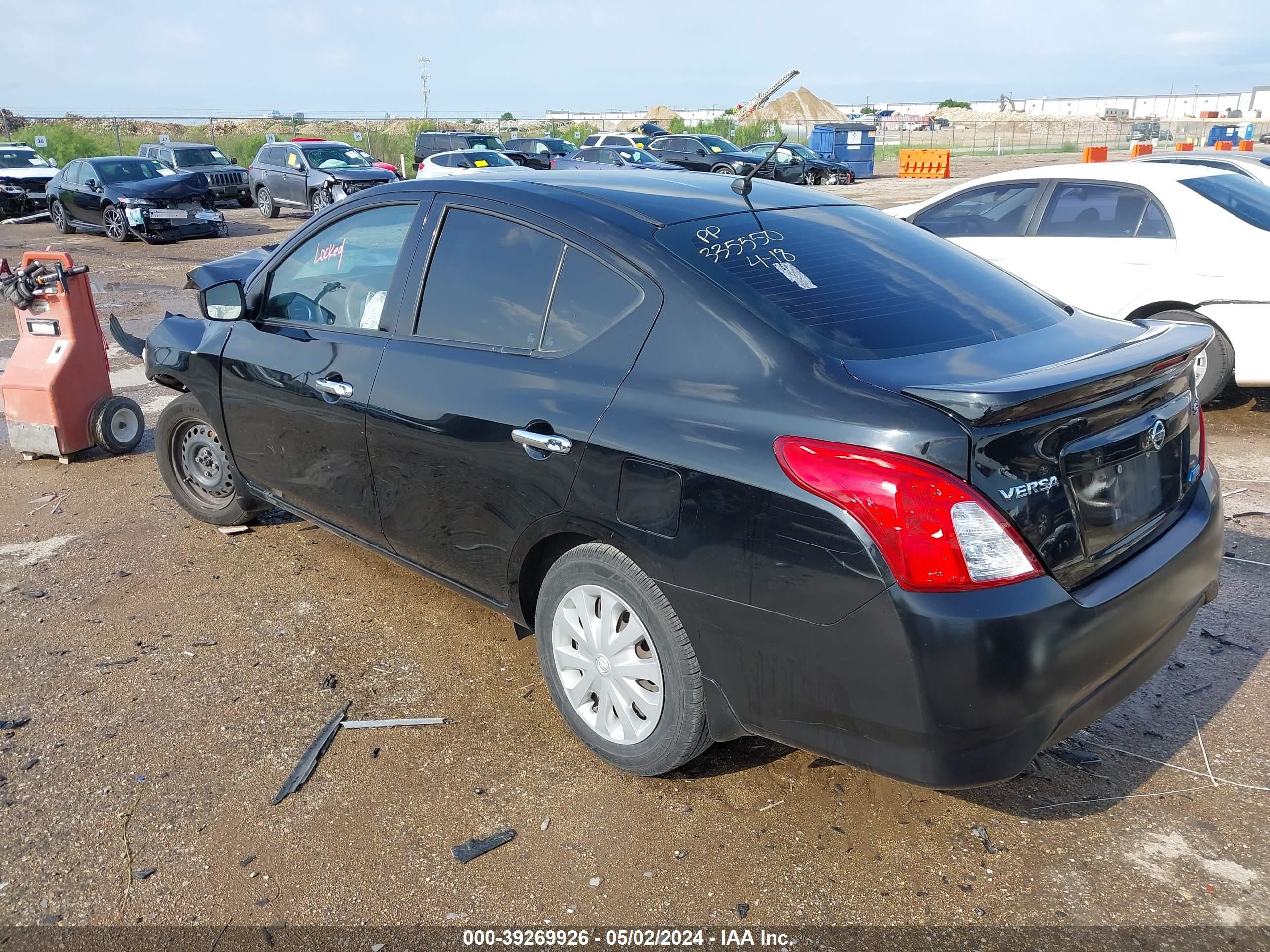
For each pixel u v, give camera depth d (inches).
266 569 181.8
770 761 125.0
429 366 134.6
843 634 94.4
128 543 194.2
